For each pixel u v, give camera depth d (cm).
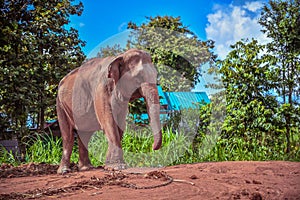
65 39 1431
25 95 1090
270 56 1016
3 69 1038
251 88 980
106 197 387
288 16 1105
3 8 1224
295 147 973
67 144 607
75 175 551
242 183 455
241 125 931
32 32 1306
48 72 1212
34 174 595
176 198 375
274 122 952
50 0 1405
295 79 1057
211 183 452
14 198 415
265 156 909
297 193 400
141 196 386
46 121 1502
